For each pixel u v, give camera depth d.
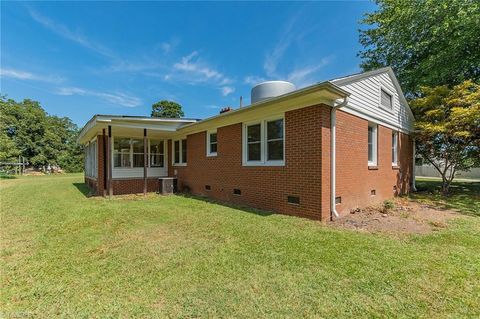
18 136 29.52
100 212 6.36
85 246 3.82
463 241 4.03
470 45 10.59
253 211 6.43
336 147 5.82
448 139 9.87
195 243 3.92
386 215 6.00
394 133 9.34
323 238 4.13
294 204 5.85
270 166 6.50
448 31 10.78
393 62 14.57
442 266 3.04
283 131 6.18
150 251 3.58
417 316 2.07
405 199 8.60
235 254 3.44
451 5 10.52
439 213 6.33
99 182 10.13
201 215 5.95
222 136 8.34
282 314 2.10
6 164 24.52
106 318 2.06
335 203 5.65
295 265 3.07
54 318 2.07
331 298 2.34
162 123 9.80
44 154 31.70
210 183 9.02
